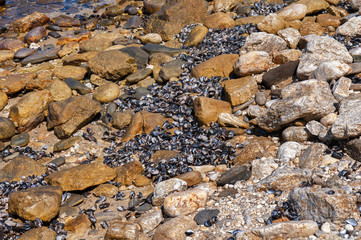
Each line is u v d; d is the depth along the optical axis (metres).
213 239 4.99
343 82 6.91
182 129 7.71
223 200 5.79
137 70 9.90
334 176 5.51
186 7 11.30
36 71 10.47
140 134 7.90
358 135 5.84
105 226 5.79
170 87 8.86
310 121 6.50
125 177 6.68
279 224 4.67
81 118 8.10
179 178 6.34
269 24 9.80
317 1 10.84
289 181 5.68
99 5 14.91
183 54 9.86
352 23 9.37
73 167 6.76
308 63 7.88
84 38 11.88
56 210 5.97
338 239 4.47
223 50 9.68
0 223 5.93
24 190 6.17
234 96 7.88
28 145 8.04
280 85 8.05
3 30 12.94
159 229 5.26
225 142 7.23
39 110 8.44
